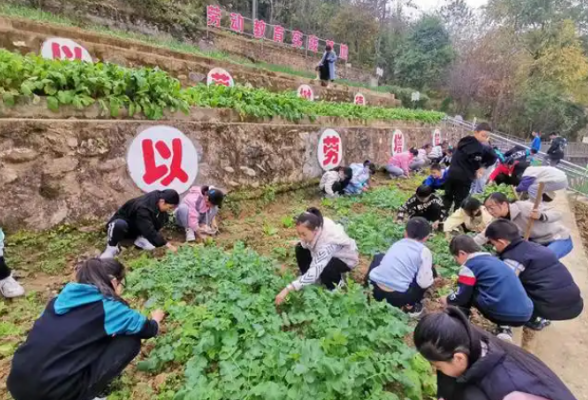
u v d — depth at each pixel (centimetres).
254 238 506
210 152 558
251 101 657
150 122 478
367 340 275
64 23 987
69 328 202
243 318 284
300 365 222
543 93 2917
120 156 451
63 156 402
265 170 654
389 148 1105
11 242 367
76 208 416
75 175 413
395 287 328
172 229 504
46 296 342
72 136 407
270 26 2234
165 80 514
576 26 3525
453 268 436
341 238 337
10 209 368
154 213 425
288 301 328
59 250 397
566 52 2980
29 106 391
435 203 562
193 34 1485
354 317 285
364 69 2862
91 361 209
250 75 1129
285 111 725
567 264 524
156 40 1238
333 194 739
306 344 246
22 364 195
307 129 749
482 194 813
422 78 3148
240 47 1688
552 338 354
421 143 1348
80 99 426
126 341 227
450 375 164
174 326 300
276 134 671
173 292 338
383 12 3069
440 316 158
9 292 327
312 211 329
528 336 354
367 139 981
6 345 270
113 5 1223
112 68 476
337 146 845
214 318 287
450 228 529
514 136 2997
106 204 441
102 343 218
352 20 2739
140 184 473
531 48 3166
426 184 616
